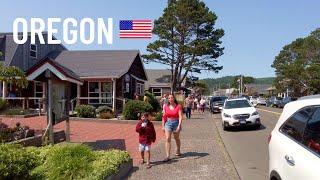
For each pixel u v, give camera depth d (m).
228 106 24.86
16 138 14.98
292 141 5.53
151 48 55.88
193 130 23.12
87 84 37.34
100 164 9.73
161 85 64.25
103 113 28.80
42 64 15.11
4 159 7.45
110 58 39.94
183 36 55.69
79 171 9.06
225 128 23.97
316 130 5.12
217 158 13.45
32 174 8.45
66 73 15.09
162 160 13.13
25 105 33.28
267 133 21.59
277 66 92.00
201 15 54.56
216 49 56.81
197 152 14.68
